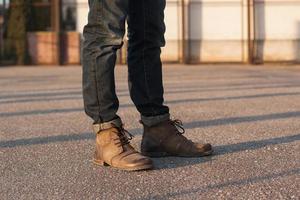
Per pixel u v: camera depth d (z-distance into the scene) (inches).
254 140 132.3
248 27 581.6
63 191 89.7
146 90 107.5
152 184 92.4
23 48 595.8
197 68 510.9
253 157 112.1
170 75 413.7
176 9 589.6
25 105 220.2
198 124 161.8
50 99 243.8
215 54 591.8
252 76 395.2
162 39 107.3
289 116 179.6
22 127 159.9
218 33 589.6
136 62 106.6
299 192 87.6
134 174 98.7
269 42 587.2
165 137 110.0
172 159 109.4
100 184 93.0
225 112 191.2
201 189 89.4
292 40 586.6
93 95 100.3
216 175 97.7
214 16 588.7
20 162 111.6
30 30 599.5
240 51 589.3
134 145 126.4
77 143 132.0
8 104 224.7
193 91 279.3
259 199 84.3
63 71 484.4
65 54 598.5
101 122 102.3
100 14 96.3
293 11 583.2
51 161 112.0
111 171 101.3
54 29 595.8
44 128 157.3
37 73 457.1
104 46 97.4
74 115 187.2
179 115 183.3
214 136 138.9
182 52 588.1
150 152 110.7
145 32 104.7
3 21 602.9
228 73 434.0
